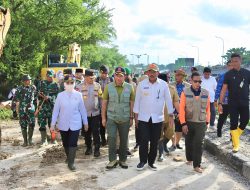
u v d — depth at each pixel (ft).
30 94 30.89
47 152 28.17
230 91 26.11
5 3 64.28
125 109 23.61
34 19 72.84
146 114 22.95
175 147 29.68
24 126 30.78
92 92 27.14
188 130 23.49
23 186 20.26
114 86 23.65
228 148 27.43
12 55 61.67
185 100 22.94
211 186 20.52
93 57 143.95
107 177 21.94
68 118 23.38
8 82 64.13
